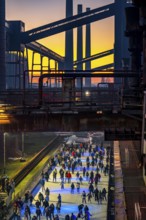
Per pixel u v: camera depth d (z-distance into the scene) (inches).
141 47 1167.6
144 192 623.8
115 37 5738.2
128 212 533.0
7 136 3604.8
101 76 869.2
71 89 852.6
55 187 2261.3
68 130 766.5
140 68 1224.2
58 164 3002.0
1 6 4084.6
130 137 752.3
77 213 1748.3
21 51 5147.6
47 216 1658.5
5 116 761.0
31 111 773.3
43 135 5319.9
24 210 1781.5
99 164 2736.2
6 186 1936.5
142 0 810.8
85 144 4092.0
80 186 2281.0
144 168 705.0
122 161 948.6
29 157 3363.7
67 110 770.2
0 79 4087.1
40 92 844.0
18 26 5032.0
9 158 3240.7
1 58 4092.0
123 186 663.1
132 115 752.3
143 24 818.8
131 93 947.3
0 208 1568.7
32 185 2276.1
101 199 1904.5
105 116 764.6
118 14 5693.9
